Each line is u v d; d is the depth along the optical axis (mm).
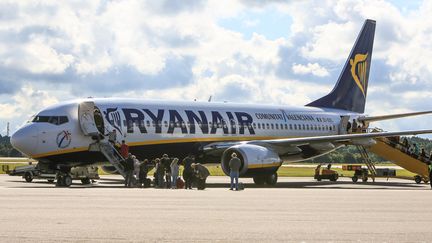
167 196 23953
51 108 35781
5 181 41438
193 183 34719
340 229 12914
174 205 19016
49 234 11594
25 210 16500
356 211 17453
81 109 35219
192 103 41375
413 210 17984
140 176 34688
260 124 44656
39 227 12648
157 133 38156
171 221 14125
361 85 53875
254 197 24031
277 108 47094
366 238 11555
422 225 13828
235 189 32625
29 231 12000
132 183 34656
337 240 11250
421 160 50750
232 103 44406
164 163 34688
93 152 35688
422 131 41312
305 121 48281
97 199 21422
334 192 29547
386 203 21016
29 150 34625
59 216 14945
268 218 15109
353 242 11016
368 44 54094
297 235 11883
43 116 35250
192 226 13172
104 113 36094
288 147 42594
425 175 51062
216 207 18422
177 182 34188
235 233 12086
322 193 28266
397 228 13195
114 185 37719
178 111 39750
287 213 16594
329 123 50250
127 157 35531
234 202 20812
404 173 83688
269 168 38625
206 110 41562
